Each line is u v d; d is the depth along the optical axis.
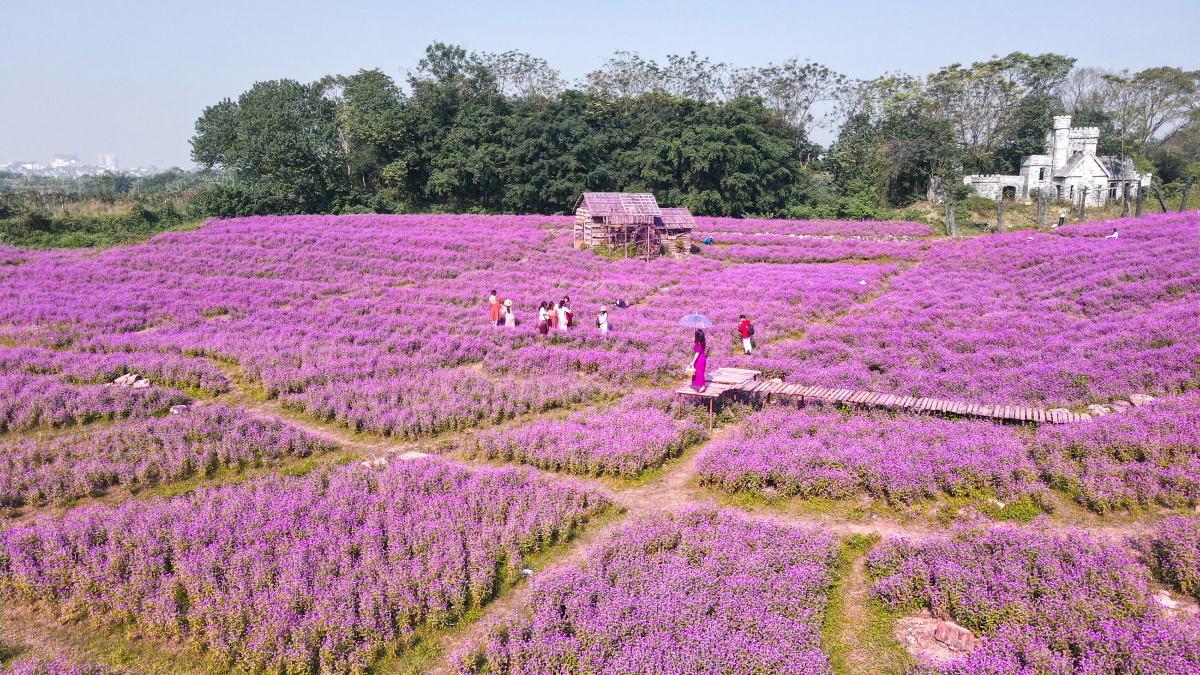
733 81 92.56
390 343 25.75
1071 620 8.43
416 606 9.91
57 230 54.25
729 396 19.44
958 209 78.38
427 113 76.69
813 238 54.38
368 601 9.73
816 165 96.88
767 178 76.50
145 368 21.75
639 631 9.06
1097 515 11.72
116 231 56.16
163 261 40.22
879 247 49.44
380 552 11.22
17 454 15.65
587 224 48.03
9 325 27.20
